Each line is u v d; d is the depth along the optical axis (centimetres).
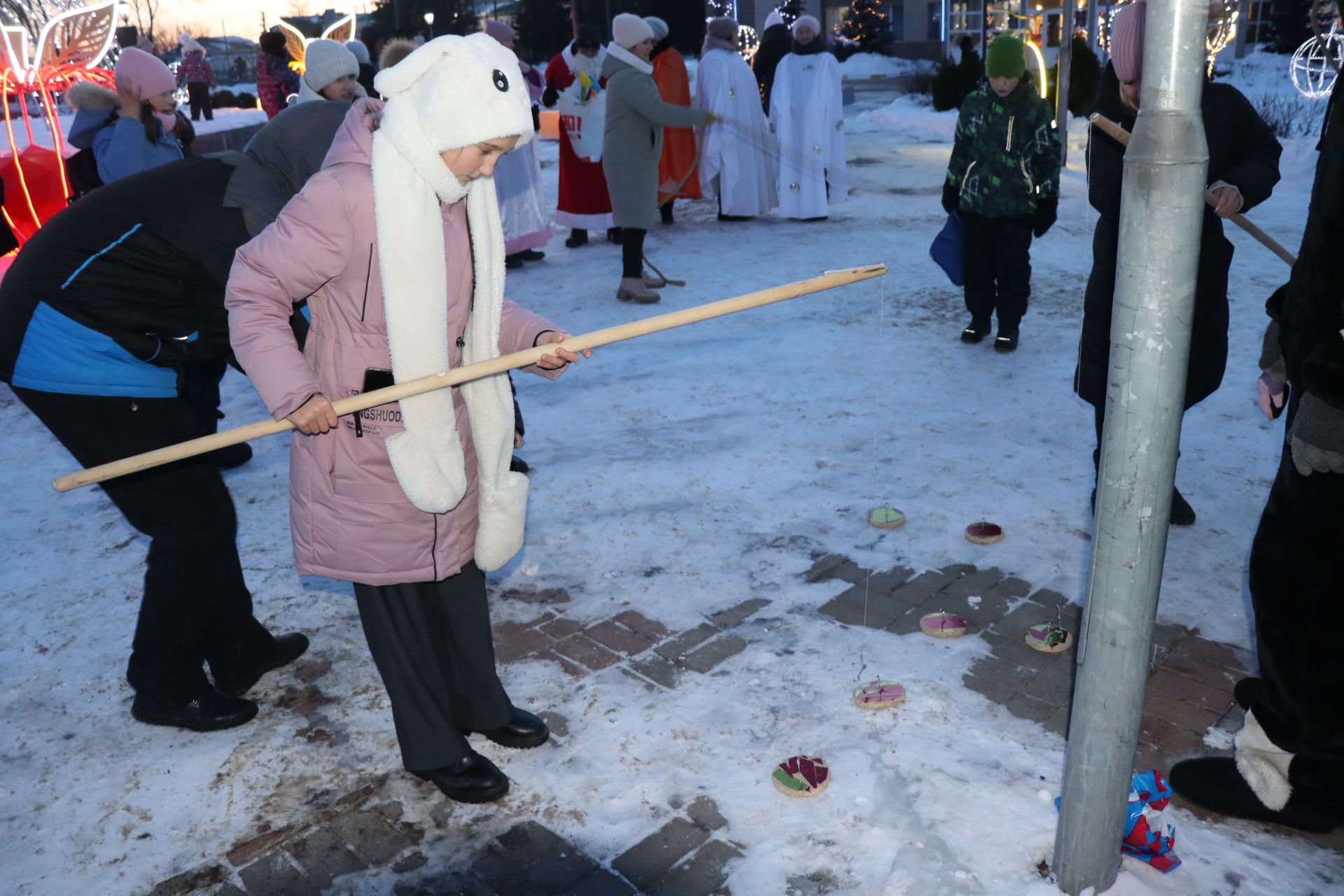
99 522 427
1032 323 640
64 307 249
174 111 530
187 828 252
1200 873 223
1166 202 168
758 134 980
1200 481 416
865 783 254
